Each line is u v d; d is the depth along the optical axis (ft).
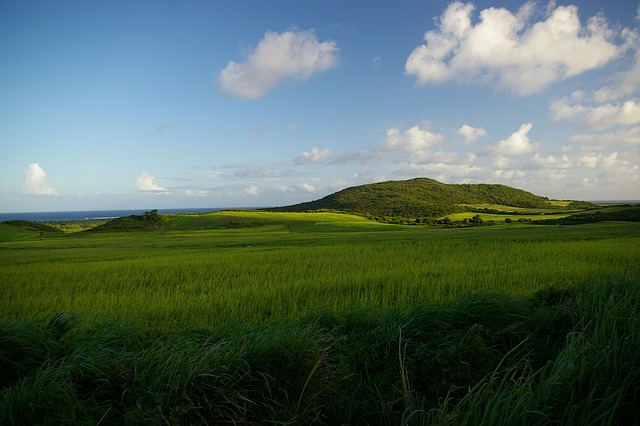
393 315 20.67
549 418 11.83
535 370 16.81
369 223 318.45
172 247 134.62
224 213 391.04
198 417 12.86
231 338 17.61
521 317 21.01
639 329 15.06
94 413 12.87
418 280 40.65
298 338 15.96
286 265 62.85
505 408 11.39
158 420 12.14
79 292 43.80
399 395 15.01
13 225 348.18
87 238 240.53
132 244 163.32
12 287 47.09
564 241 98.48
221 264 66.95
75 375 14.53
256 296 35.24
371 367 16.87
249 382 14.24
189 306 31.76
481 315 20.53
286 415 13.33
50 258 94.63
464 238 124.26
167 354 15.07
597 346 14.49
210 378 13.67
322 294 37.11
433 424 11.71
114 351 16.47
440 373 16.06
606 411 11.33
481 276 42.63
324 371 15.11
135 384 14.15
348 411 14.20
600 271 42.50
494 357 17.08
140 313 30.32
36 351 16.46
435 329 19.31
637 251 65.92
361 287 39.40
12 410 12.41
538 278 40.42
